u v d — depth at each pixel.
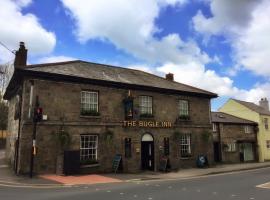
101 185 15.22
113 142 21.53
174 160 24.89
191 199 11.14
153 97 24.45
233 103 42.88
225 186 14.88
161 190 13.35
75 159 19.00
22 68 18.44
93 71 23.09
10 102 27.30
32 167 17.16
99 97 21.36
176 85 27.66
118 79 22.89
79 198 11.09
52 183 15.22
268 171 24.56
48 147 18.69
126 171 21.83
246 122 38.06
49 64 21.19
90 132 20.53
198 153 26.83
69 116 19.75
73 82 20.27
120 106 22.31
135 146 22.67
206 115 28.14
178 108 26.09
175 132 25.28
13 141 21.55
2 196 11.34
